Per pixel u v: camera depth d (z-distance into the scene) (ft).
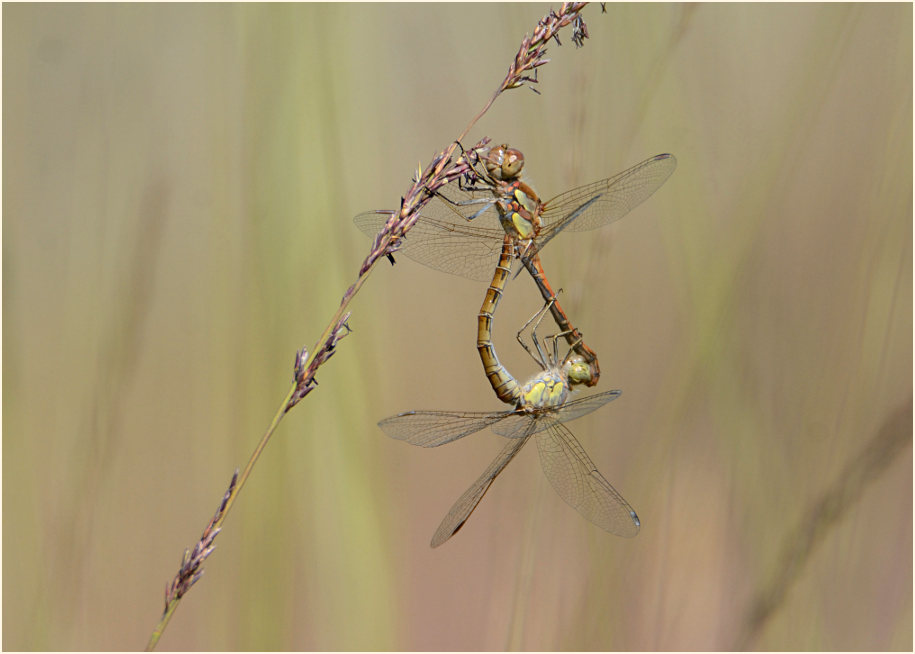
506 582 6.55
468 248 6.36
